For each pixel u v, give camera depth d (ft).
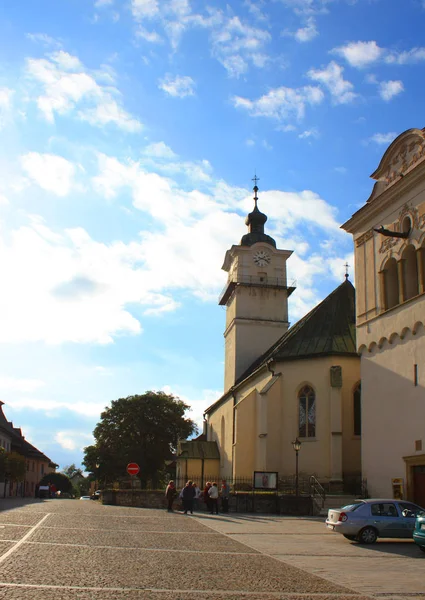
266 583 41.70
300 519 104.37
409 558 58.08
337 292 158.92
